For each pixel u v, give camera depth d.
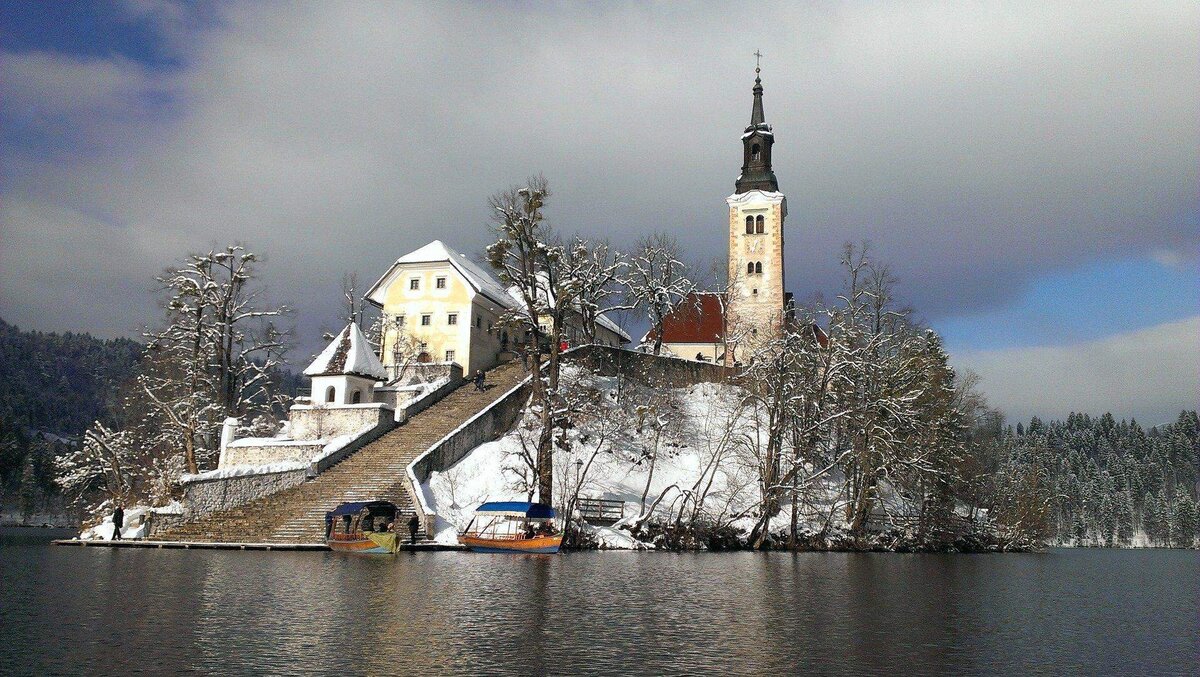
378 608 21.92
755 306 98.50
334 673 14.88
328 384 64.69
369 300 83.69
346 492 47.72
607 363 73.50
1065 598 32.22
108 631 18.23
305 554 38.50
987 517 76.12
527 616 21.39
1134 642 21.36
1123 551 120.44
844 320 60.69
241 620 19.75
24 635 17.69
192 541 43.66
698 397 74.75
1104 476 189.62
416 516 42.97
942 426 64.31
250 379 68.69
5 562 33.66
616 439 63.50
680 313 101.56
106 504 56.34
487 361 84.00
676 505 58.38
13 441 134.38
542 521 46.47
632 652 17.38
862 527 60.59
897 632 21.23
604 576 32.28
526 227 54.47
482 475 53.06
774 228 99.69
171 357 64.56
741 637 19.52
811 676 15.83
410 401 63.16
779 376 57.38
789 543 56.78
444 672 15.17
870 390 58.94
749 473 61.62
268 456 55.94
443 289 81.00
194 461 59.72
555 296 55.81
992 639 21.00
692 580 31.98
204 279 65.44
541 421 53.00
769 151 104.12
